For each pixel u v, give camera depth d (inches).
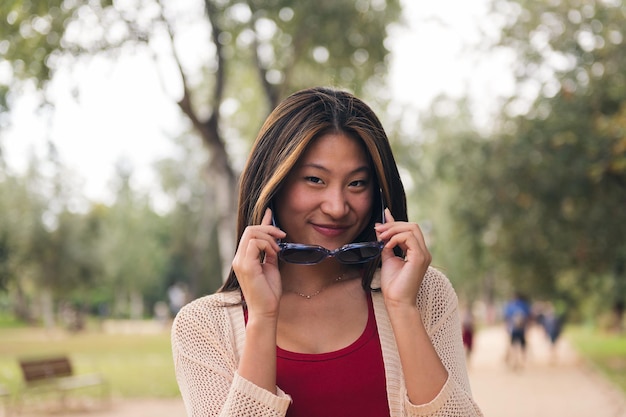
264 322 83.2
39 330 2018.9
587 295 1469.0
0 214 1673.2
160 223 2918.3
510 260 979.3
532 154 782.5
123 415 495.2
